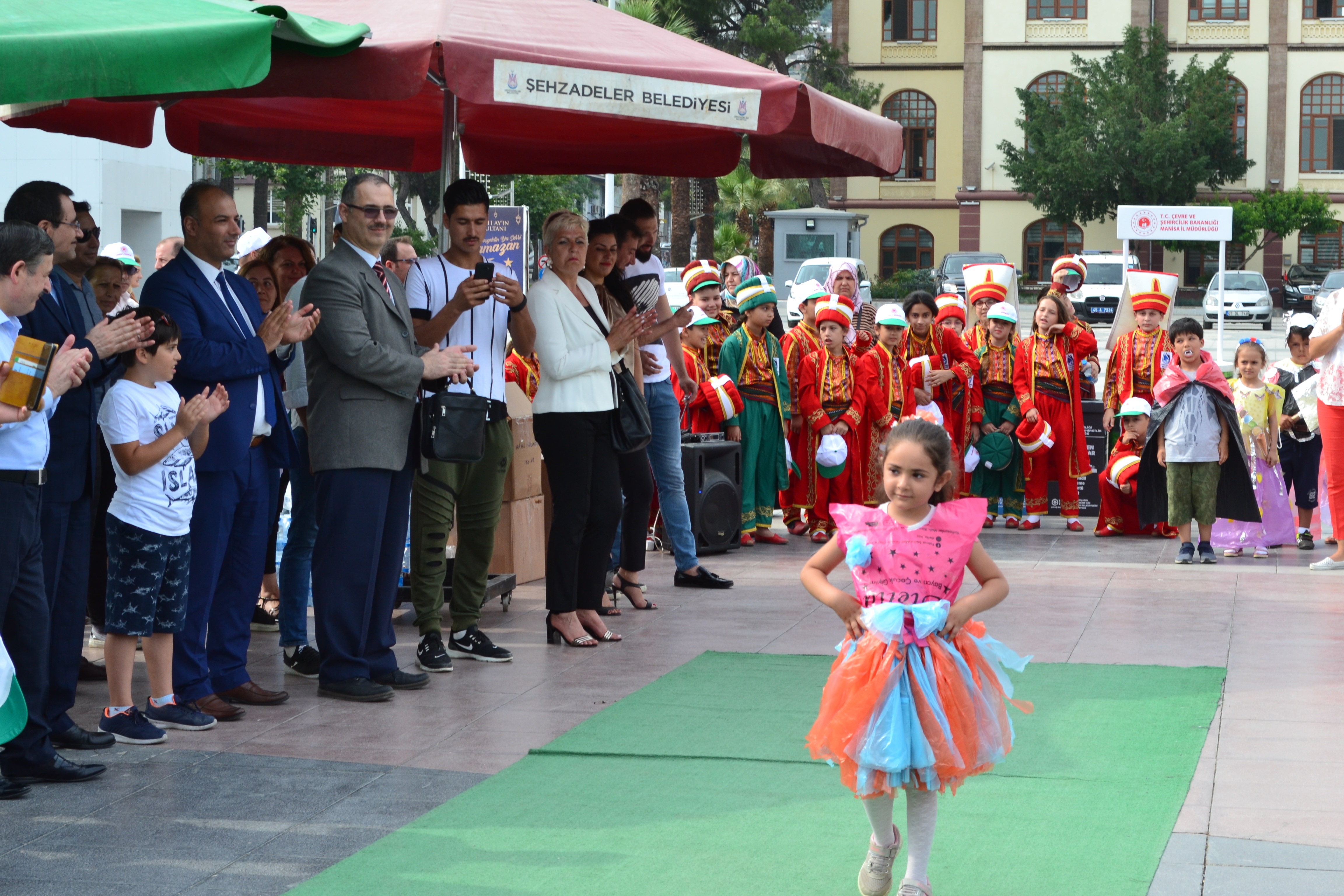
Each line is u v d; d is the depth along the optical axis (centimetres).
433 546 646
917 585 374
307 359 595
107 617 522
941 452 379
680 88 584
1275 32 4753
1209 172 4550
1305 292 4212
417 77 538
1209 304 3700
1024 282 4884
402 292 614
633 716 566
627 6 3294
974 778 484
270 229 2612
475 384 639
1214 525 1024
